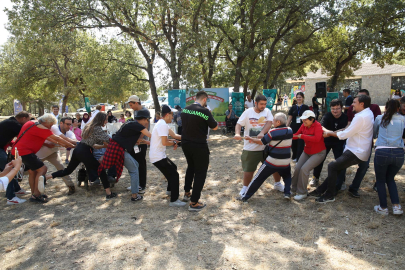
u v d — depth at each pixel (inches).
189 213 170.7
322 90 582.9
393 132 152.6
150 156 179.0
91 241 139.6
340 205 171.5
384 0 576.4
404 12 596.4
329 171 174.4
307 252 123.3
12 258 127.6
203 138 167.8
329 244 130.0
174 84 537.3
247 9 607.2
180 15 470.6
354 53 708.7
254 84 824.9
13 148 186.4
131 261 120.9
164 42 527.8
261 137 180.4
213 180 237.3
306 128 184.4
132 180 192.1
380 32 636.7
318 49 746.8
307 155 191.9
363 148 161.9
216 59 726.5
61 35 494.0
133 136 189.0
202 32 502.9
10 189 194.7
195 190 169.5
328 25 581.3
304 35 651.5
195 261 119.5
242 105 574.2
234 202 184.1
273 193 199.8
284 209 171.3
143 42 547.5
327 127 201.6
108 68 650.2
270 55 660.7
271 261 117.8
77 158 197.8
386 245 127.6
